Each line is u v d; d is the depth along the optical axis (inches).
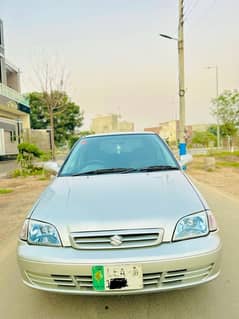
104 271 84.4
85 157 148.5
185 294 107.3
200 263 87.5
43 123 1503.4
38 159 635.5
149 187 109.6
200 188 327.3
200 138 1418.6
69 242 88.8
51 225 92.5
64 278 87.4
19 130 1103.0
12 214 241.4
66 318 97.1
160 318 94.7
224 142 1254.3
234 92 952.3
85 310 100.7
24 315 99.8
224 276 119.6
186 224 91.0
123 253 85.3
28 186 400.2
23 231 97.7
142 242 86.8
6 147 1009.5
